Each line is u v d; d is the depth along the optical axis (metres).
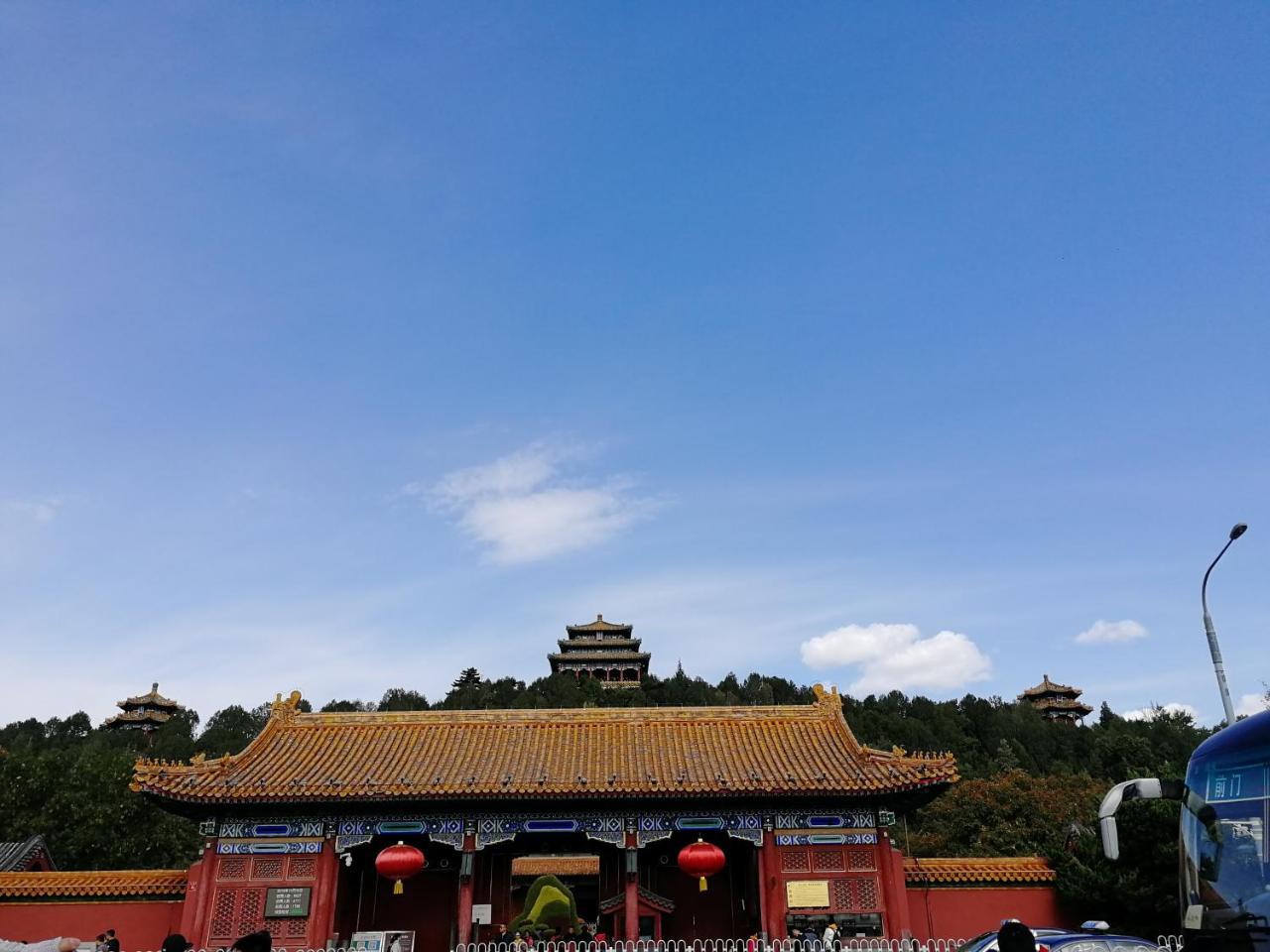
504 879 33.19
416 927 31.77
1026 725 116.19
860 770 28.78
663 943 27.50
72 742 118.44
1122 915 28.66
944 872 29.34
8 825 46.94
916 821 57.81
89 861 47.91
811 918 27.52
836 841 28.48
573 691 119.94
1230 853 10.02
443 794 27.47
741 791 27.59
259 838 28.53
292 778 28.69
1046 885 29.31
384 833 28.61
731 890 32.47
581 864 44.66
